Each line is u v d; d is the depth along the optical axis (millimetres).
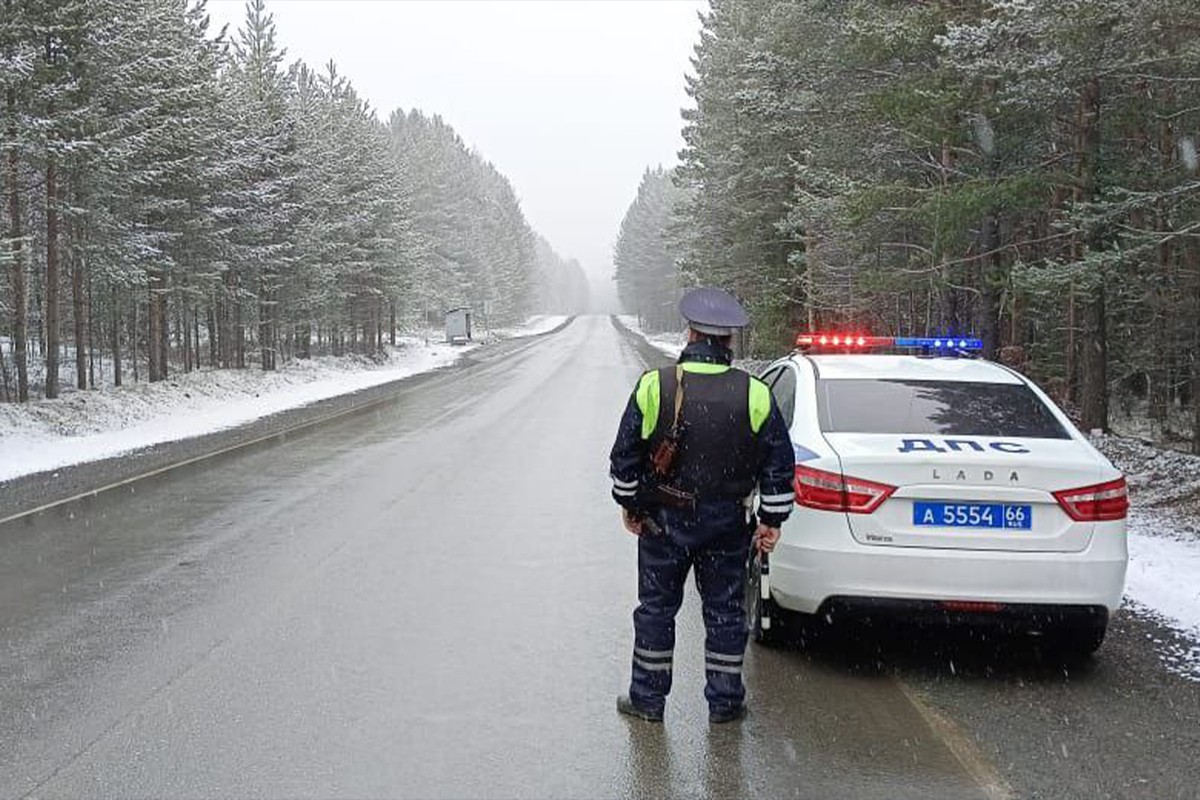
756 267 32406
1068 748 4262
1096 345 14539
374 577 7289
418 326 82125
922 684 5086
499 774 4051
